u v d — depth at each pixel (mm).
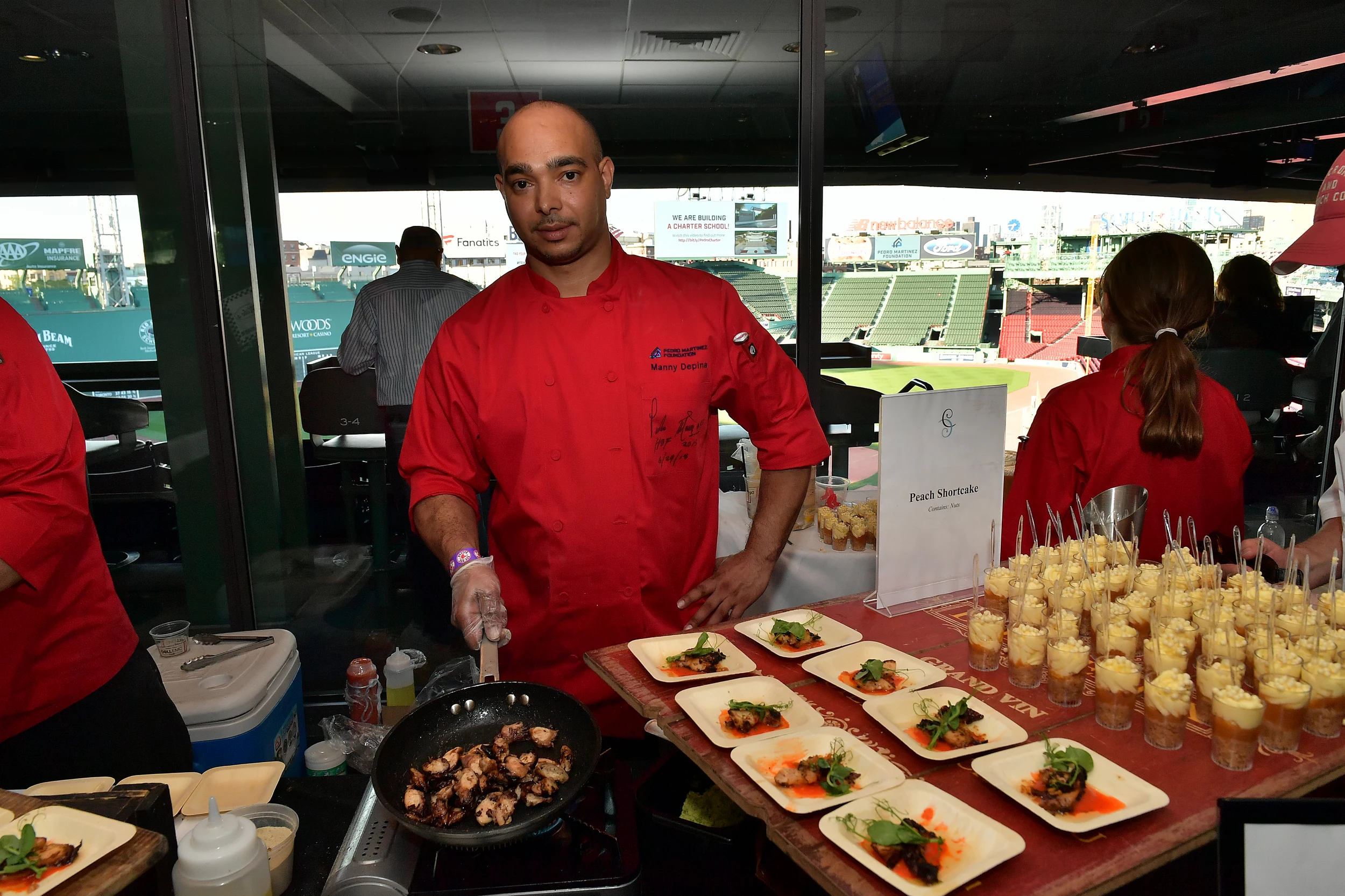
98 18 3568
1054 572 1309
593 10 3215
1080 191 3494
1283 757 940
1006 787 849
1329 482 2533
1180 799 854
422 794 959
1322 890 673
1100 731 1000
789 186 2916
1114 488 1486
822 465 3248
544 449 1491
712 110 3498
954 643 1249
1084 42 3559
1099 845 778
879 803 822
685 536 1593
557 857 910
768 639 1259
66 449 1271
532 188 1372
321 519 4336
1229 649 1074
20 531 1195
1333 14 3367
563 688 1587
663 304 1537
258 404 2943
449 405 1522
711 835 988
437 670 2463
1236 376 3938
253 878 846
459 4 3141
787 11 3232
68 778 1466
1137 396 1551
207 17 2646
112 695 1487
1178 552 1432
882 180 3357
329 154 3152
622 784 1014
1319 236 1495
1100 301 1694
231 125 2787
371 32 3328
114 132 4004
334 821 1096
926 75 3461
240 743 1760
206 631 2930
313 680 3080
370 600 3725
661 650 1221
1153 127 3461
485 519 3141
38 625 1358
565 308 1484
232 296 2838
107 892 718
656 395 1509
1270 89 3527
